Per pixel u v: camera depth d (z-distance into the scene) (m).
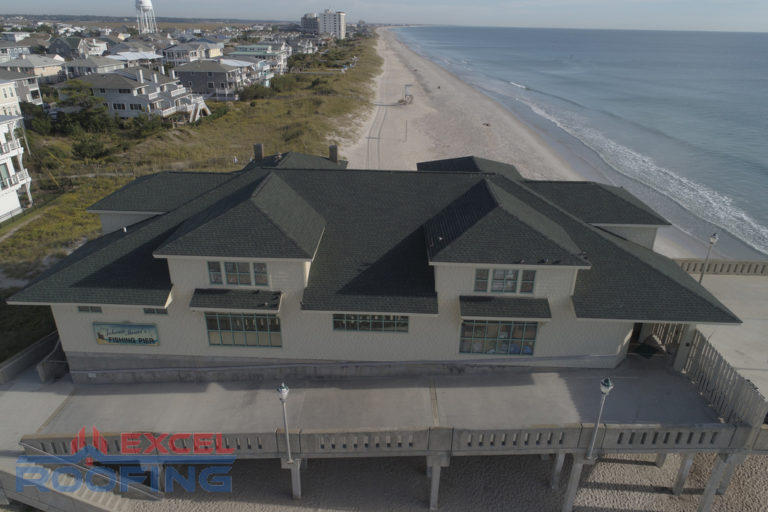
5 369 23.84
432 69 197.00
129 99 85.88
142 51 156.88
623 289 21.98
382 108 109.62
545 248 21.23
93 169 61.94
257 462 22.56
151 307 21.86
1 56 123.12
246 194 23.86
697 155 76.75
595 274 22.61
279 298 21.88
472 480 21.73
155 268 22.92
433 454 19.62
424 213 25.50
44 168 60.78
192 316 22.77
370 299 21.80
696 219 52.34
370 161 69.50
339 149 75.12
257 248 21.05
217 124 86.69
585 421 20.69
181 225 24.38
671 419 20.58
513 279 21.70
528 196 26.06
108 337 23.19
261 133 82.38
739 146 82.19
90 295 21.75
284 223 22.20
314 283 22.34
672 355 24.34
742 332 25.45
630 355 24.33
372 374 23.88
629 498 21.20
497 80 169.25
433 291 22.20
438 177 27.22
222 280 22.08
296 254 20.94
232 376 23.95
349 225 24.91
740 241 47.50
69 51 148.00
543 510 20.62
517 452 19.62
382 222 25.06
